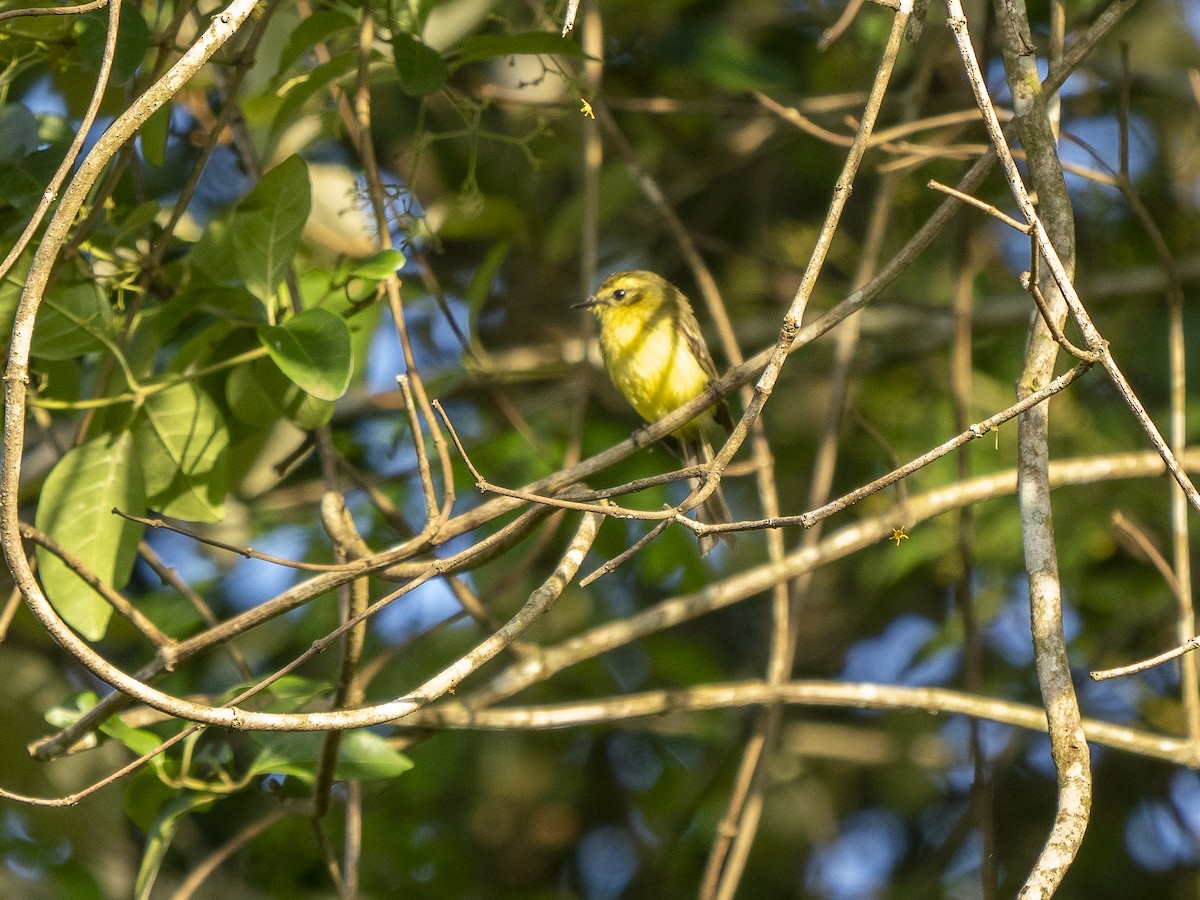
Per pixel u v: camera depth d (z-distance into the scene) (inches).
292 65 318.7
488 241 548.1
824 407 540.1
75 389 321.7
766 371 221.6
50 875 440.5
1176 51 514.3
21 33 296.2
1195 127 524.4
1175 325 346.3
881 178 468.4
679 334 469.7
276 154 395.2
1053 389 205.0
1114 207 533.0
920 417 517.3
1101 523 477.7
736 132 561.6
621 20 516.4
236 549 240.5
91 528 294.8
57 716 302.5
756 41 546.6
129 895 446.6
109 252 310.5
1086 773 205.9
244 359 299.3
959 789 530.9
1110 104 529.7
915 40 255.1
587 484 489.1
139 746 290.7
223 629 269.6
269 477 397.1
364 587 266.5
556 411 514.0
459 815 523.2
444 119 494.9
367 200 331.9
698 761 540.7
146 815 308.7
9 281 282.0
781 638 350.9
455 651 486.6
